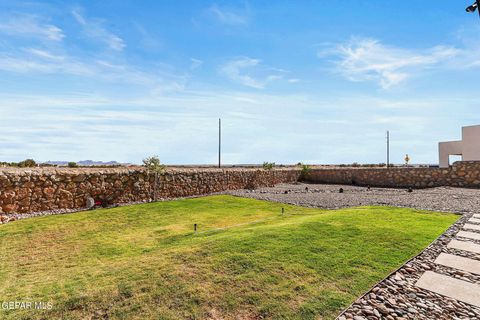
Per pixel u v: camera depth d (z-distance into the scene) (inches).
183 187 563.5
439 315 116.9
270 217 349.4
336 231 225.9
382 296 130.8
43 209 380.2
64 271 192.9
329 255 177.0
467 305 123.8
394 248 188.9
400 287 138.7
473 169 633.0
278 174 859.4
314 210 396.8
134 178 482.6
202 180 605.9
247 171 736.3
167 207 436.1
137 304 130.2
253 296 132.8
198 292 137.6
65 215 375.6
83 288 150.6
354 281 145.5
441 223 256.5
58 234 293.1
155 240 264.7
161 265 172.1
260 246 194.5
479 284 141.3
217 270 160.4
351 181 853.8
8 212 346.3
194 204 465.7
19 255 232.4
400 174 750.5
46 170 389.4
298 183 885.8
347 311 119.9
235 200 508.1
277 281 145.9
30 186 368.2
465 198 427.8
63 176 400.8
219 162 1139.9
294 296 132.4
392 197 477.7
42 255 232.2
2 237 280.5
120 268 178.2
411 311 119.5
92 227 320.5
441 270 156.9
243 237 218.5
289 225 252.5
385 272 155.3
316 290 137.3
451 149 868.0
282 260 170.1
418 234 219.0
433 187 667.4
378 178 795.4
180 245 228.5
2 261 218.7
